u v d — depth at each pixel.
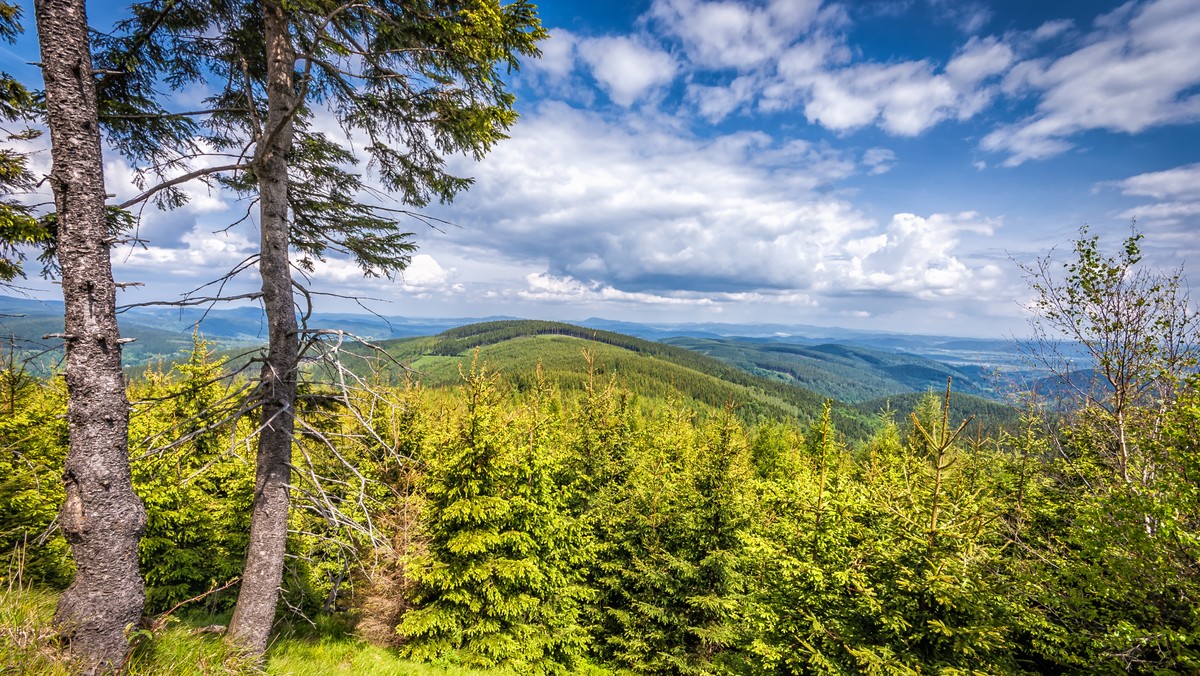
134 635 4.94
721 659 12.12
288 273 7.45
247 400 6.97
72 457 4.65
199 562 12.82
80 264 4.54
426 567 12.14
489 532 12.25
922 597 7.79
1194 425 6.38
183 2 6.87
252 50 8.04
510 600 12.28
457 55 7.00
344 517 7.41
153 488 11.55
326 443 7.23
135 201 5.69
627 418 22.23
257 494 7.36
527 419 15.41
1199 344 8.24
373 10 6.38
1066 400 10.36
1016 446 14.13
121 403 4.89
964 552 7.94
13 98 6.22
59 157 4.42
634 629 13.73
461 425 12.73
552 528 13.73
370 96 7.98
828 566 8.84
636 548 14.48
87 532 4.65
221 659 6.11
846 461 30.44
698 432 33.66
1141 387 8.80
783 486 11.15
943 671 6.99
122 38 6.80
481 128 7.56
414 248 9.04
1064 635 7.80
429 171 9.30
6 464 8.78
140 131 7.35
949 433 7.93
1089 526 7.06
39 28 4.33
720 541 13.09
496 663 11.86
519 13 6.83
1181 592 6.49
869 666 7.32
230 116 8.36
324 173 8.78
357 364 7.40
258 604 7.27
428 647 11.52
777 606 9.26
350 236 8.82
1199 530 6.27
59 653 4.47
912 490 9.23
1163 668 6.31
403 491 13.05
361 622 12.60
